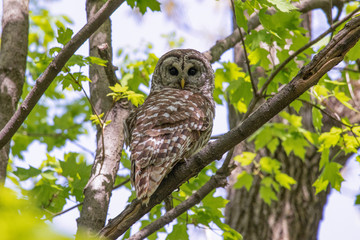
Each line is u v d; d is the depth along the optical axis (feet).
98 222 28.12
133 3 33.78
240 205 50.19
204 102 30.99
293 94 22.47
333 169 36.45
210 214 33.17
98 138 31.91
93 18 23.85
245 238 48.91
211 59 40.45
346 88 47.96
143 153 24.85
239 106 43.88
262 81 40.01
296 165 49.78
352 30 22.47
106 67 29.58
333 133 36.27
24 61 33.19
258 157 49.75
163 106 28.14
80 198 33.65
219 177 27.37
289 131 43.91
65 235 8.12
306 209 49.47
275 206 49.47
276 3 28.96
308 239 48.98
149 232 26.37
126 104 32.53
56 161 40.98
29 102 24.77
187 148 26.61
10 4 34.06
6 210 8.43
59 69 24.23
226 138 23.57
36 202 32.48
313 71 22.27
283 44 34.71
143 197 23.45
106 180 29.50
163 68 36.60
